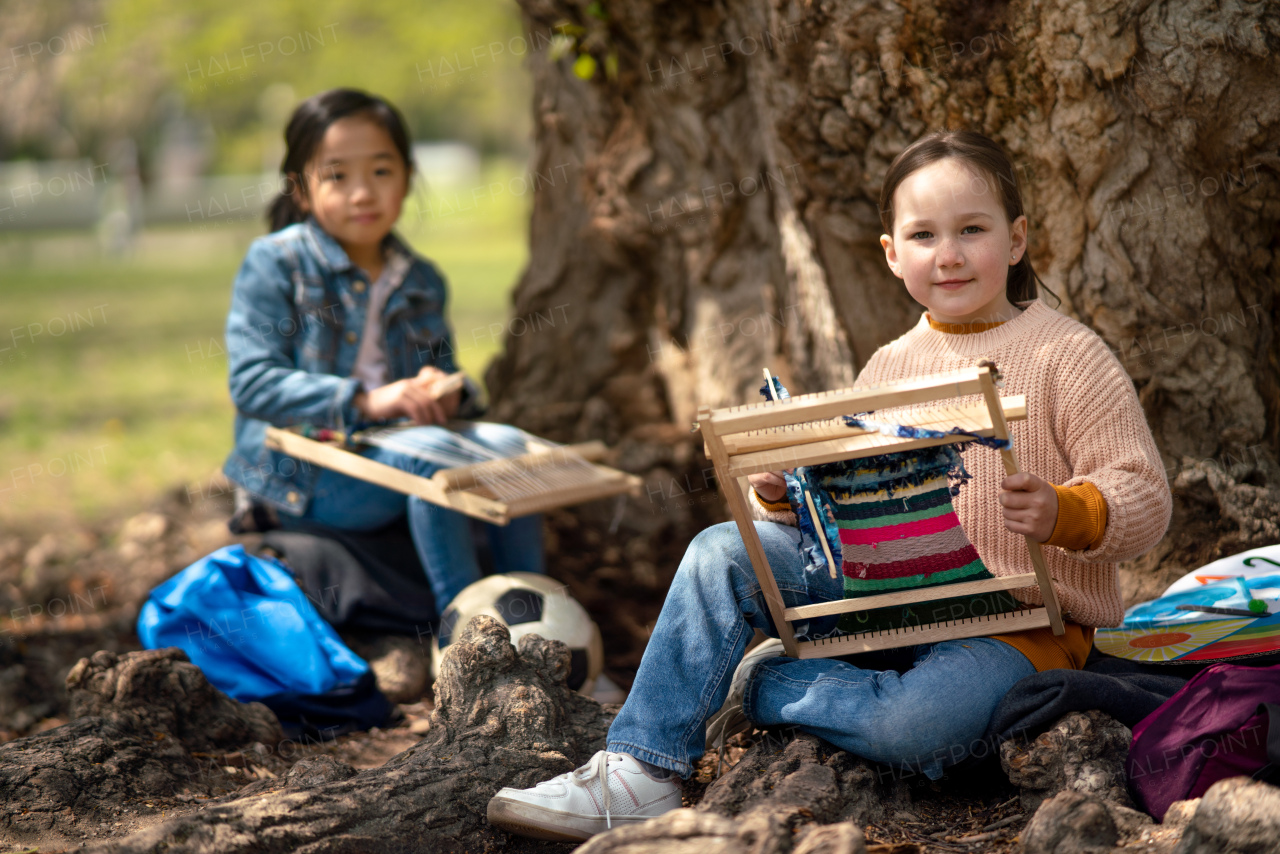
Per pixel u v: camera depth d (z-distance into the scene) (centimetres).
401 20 1866
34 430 714
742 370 421
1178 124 269
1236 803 162
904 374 228
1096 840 175
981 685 200
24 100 2120
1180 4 262
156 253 2083
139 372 941
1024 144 287
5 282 1504
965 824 203
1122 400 208
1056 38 271
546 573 364
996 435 183
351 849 195
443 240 2566
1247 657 216
